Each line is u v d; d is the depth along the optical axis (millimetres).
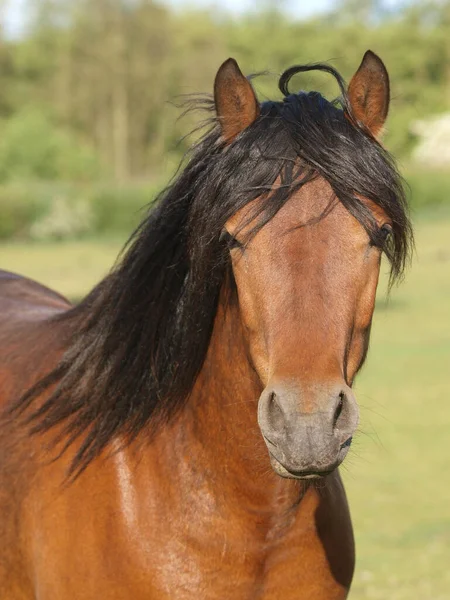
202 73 67750
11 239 39094
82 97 70500
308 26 63969
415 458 9609
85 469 3332
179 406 3322
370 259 2846
